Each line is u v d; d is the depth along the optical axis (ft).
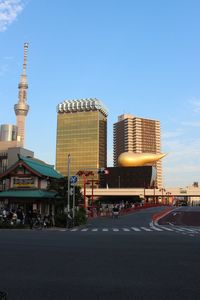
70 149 535.60
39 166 173.68
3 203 162.71
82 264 42.22
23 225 126.00
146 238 79.10
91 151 522.88
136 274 36.45
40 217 130.41
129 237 82.02
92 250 55.31
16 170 164.96
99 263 42.98
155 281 33.27
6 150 345.72
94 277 34.91
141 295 28.22
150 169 513.04
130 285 31.60
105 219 189.47
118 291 29.48
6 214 132.57
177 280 33.73
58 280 33.53
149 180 509.35
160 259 46.19
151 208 327.06
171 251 54.39
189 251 54.34
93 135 528.63
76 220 139.85
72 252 52.75
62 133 547.08
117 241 71.05
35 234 93.40
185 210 268.82
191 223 157.07
